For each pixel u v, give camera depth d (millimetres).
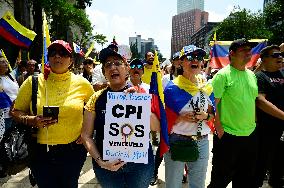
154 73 3061
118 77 2781
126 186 2838
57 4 19016
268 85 4371
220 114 3750
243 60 3713
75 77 3357
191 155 3297
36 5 18750
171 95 3461
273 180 4945
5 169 3361
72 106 3145
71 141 3156
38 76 3266
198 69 3449
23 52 16406
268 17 45406
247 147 3771
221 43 10039
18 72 8945
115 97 2713
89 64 7449
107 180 2836
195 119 3373
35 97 3150
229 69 3760
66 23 26703
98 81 6312
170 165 3510
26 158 3248
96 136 2834
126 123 2693
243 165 3863
